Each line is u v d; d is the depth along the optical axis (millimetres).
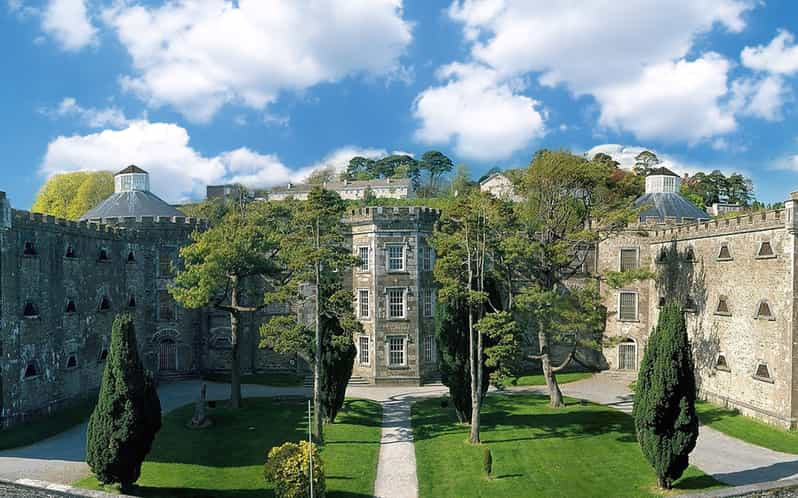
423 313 52500
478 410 34250
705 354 44094
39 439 34312
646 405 26234
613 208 44125
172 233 54125
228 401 44656
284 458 25562
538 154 45062
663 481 26609
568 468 29828
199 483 27812
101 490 25703
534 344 56812
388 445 34438
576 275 55812
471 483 28188
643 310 53844
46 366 38969
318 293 35656
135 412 25828
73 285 42469
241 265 42250
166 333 53969
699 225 45062
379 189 134500
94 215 56562
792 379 34781
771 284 36719
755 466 29453
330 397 37812
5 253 35000
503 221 37594
